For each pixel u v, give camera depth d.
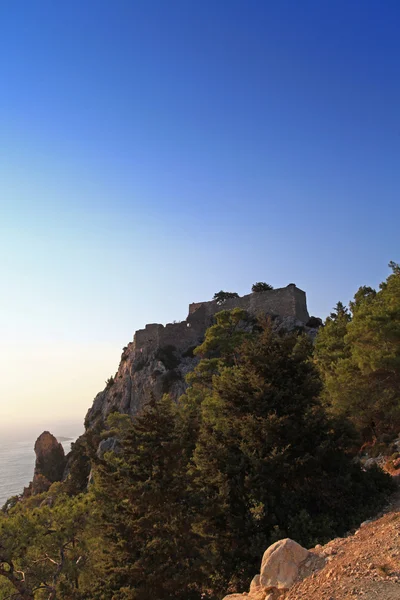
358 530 16.39
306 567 13.28
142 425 21.45
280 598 12.32
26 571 22.47
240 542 19.83
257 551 18.55
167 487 19.77
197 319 86.56
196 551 19.66
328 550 13.99
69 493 63.03
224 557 19.84
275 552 13.78
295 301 74.56
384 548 12.50
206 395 44.12
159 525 19.50
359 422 28.89
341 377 28.86
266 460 20.62
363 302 34.12
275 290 76.88
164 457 20.66
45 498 57.47
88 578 23.12
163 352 81.62
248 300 80.69
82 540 24.08
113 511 22.44
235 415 24.56
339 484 20.64
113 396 87.19
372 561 11.85
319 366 34.91
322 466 22.11
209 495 21.09
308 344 26.70
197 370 56.22
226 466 21.38
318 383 23.94
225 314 67.94
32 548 22.59
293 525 19.23
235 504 21.31
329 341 36.19
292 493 21.23
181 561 19.20
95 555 23.14
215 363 55.22
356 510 19.94
